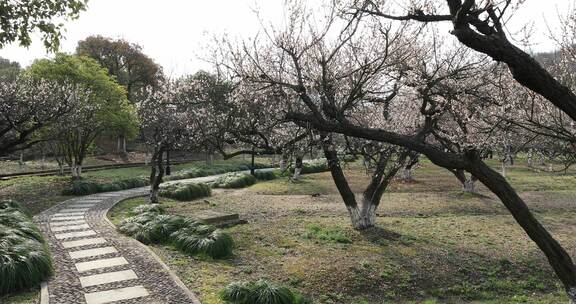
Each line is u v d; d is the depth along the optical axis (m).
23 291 7.86
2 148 18.33
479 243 13.30
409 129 15.09
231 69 10.92
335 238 13.16
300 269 10.59
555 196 22.52
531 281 10.81
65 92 20.31
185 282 8.88
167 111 18.28
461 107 11.35
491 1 5.50
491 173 7.29
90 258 10.11
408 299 9.73
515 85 11.01
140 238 11.93
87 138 27.09
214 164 41.53
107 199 20.05
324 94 8.91
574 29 9.16
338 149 15.12
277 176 32.22
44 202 18.94
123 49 50.03
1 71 41.97
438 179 28.98
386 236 13.62
